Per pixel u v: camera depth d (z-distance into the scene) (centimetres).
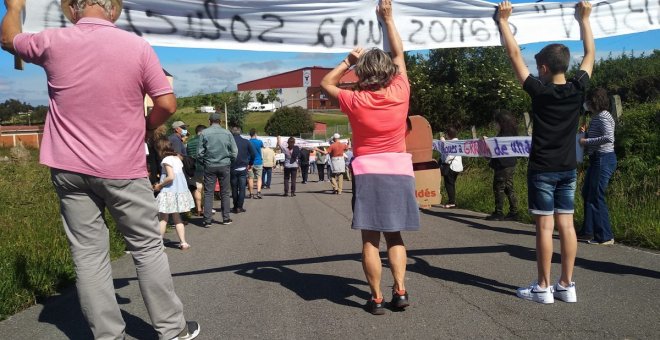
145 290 324
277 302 420
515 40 454
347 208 1147
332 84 399
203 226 912
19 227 702
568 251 396
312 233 775
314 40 453
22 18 367
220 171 918
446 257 559
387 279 480
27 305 434
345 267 535
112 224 723
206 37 429
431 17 475
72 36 297
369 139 377
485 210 977
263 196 1625
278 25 445
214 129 909
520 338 333
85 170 295
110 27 306
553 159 388
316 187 2080
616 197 748
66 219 310
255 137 1541
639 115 923
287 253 622
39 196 996
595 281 450
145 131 320
